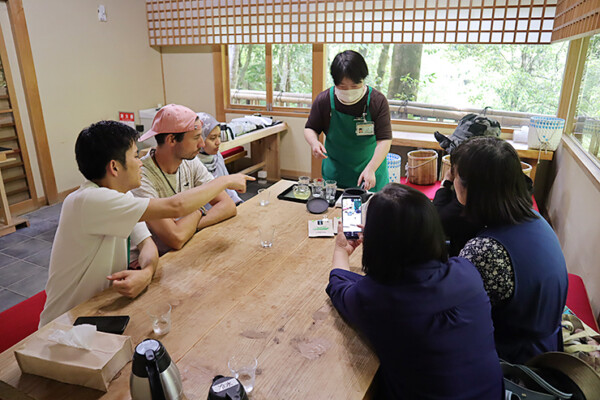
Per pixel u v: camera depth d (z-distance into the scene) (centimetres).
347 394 104
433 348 105
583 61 343
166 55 520
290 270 161
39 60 397
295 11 436
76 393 105
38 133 405
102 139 139
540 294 126
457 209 164
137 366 96
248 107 504
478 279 113
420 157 365
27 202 409
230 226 201
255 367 107
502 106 432
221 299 142
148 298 142
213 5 464
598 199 232
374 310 108
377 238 105
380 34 412
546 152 356
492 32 376
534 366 130
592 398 119
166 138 190
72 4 417
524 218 130
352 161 282
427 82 451
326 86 476
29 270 308
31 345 112
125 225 143
